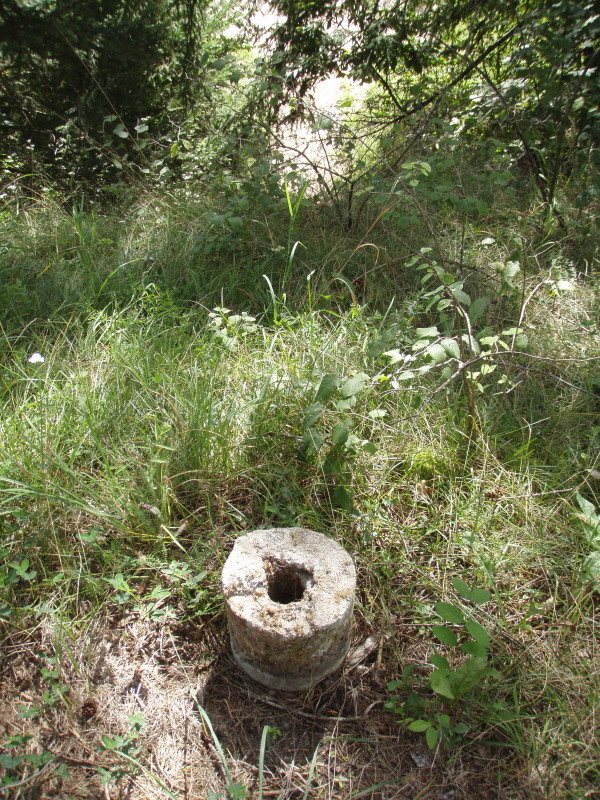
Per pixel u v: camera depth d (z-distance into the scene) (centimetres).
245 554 209
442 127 466
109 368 312
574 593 230
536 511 260
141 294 379
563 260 421
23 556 235
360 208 447
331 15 546
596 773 184
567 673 207
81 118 502
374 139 564
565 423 304
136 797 180
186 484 263
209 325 351
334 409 285
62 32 423
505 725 195
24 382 304
